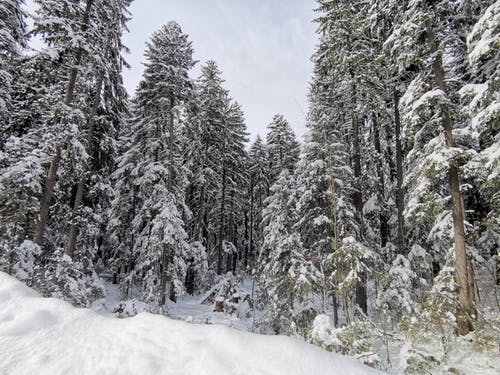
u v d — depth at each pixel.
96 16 14.80
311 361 3.30
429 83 11.27
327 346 6.96
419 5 10.73
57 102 13.48
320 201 15.26
